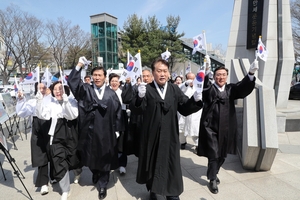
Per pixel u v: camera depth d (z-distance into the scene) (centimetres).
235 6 847
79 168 309
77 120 293
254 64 258
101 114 276
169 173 244
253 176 321
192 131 424
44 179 294
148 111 242
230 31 859
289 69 742
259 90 351
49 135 277
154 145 242
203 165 371
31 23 1805
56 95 282
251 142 318
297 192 276
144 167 253
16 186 319
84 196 285
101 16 2761
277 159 382
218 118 286
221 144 285
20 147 500
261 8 785
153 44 2195
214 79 300
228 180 311
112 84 382
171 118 241
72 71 275
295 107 795
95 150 275
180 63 2639
